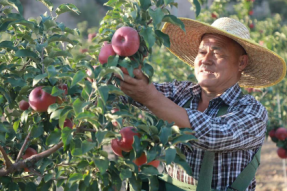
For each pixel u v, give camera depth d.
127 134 1.58
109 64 1.49
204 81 2.03
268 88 4.97
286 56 5.45
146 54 1.57
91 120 1.44
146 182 2.03
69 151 1.78
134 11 1.55
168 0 1.52
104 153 1.49
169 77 5.30
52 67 1.54
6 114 2.03
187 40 2.35
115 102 1.75
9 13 1.73
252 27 5.98
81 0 18.97
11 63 1.95
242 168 1.95
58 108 1.58
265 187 6.00
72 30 1.91
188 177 1.96
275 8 15.55
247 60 2.17
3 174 1.66
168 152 1.46
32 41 1.74
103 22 1.83
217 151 1.86
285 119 5.09
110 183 1.64
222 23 2.10
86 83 1.47
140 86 1.62
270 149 8.14
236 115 1.87
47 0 1.87
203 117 1.76
